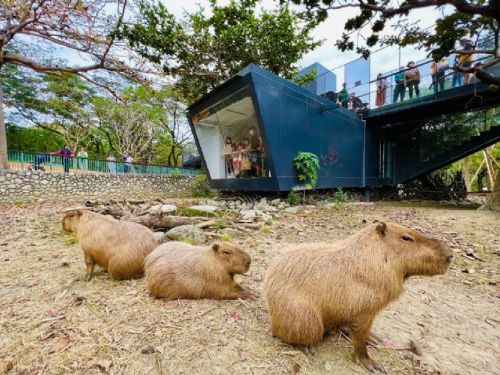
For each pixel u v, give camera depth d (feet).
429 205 33.01
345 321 5.19
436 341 6.40
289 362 5.12
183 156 93.09
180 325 6.20
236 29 32.76
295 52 35.81
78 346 5.45
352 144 34.17
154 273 7.49
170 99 65.41
